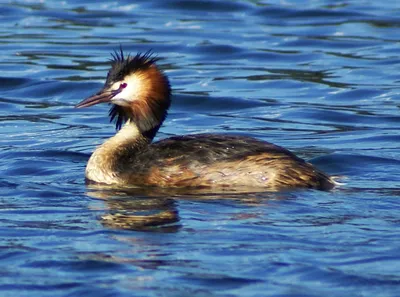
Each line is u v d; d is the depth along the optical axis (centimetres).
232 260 1202
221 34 2745
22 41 2659
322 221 1338
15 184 1559
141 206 1417
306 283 1141
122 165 1559
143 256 1215
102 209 1405
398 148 1825
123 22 2877
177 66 2461
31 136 1927
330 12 2952
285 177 1499
